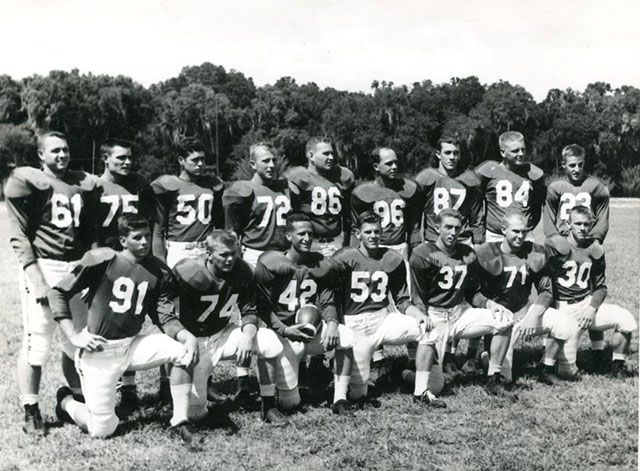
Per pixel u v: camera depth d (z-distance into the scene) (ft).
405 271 15.17
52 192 12.89
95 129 127.85
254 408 13.94
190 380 12.41
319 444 12.00
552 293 16.30
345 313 14.61
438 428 12.75
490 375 14.98
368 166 129.49
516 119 119.85
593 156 123.34
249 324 13.24
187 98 128.77
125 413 13.56
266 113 133.69
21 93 123.03
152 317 13.33
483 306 15.51
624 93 122.01
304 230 13.93
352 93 134.21
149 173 126.62
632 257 33.73
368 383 15.67
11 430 12.42
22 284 12.57
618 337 15.90
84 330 12.11
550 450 11.66
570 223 16.17
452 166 17.62
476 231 17.94
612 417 13.07
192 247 15.83
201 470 10.94
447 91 124.57
